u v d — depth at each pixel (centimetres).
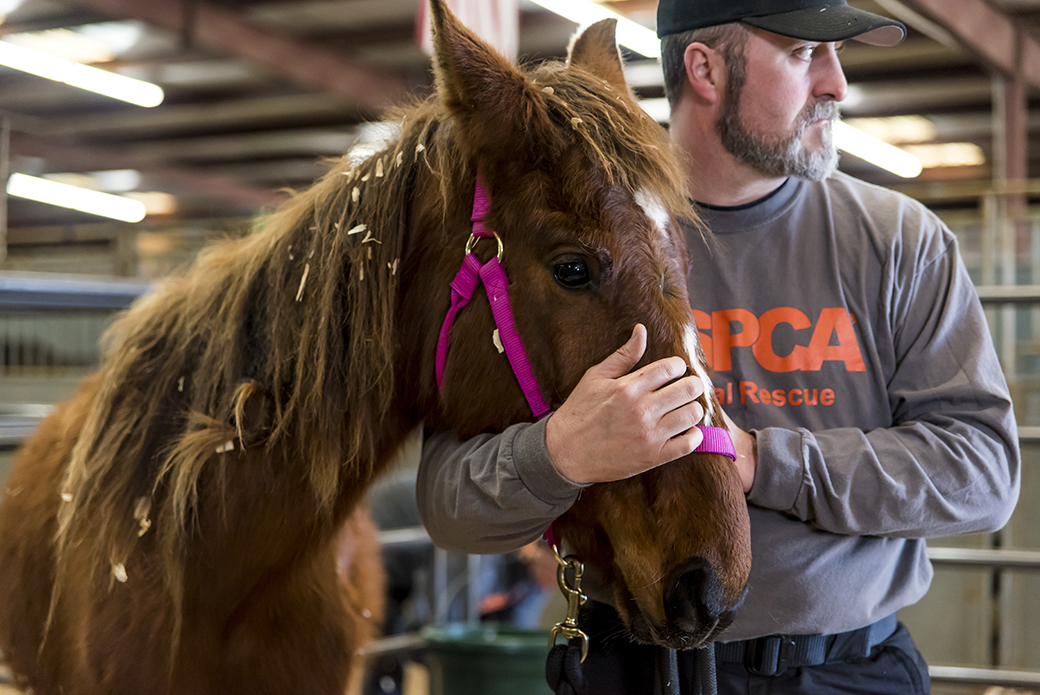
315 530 125
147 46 966
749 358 130
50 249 1502
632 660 129
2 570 159
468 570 327
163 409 129
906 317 130
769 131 128
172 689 122
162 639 123
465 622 332
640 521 106
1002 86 887
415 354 123
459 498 115
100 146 1323
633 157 108
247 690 127
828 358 129
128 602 124
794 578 122
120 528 125
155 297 144
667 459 102
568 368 107
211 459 122
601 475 103
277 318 124
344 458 121
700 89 133
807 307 131
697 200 137
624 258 105
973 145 1271
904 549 132
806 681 123
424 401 123
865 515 116
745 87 128
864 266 130
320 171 161
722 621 103
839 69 129
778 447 116
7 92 1116
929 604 362
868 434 123
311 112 1209
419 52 977
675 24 137
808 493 115
